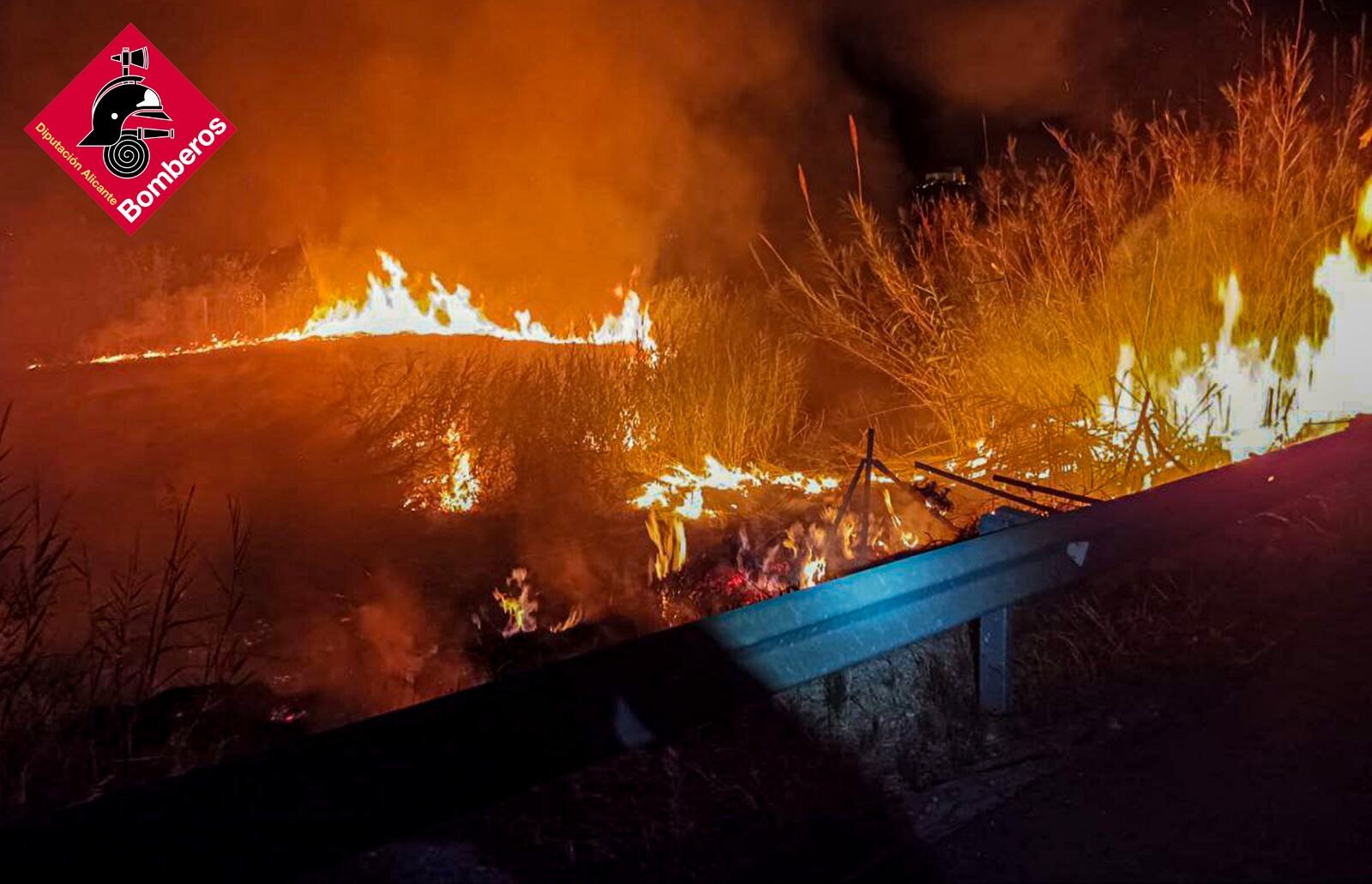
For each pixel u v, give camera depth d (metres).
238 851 2.49
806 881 3.03
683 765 3.68
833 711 4.05
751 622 3.36
